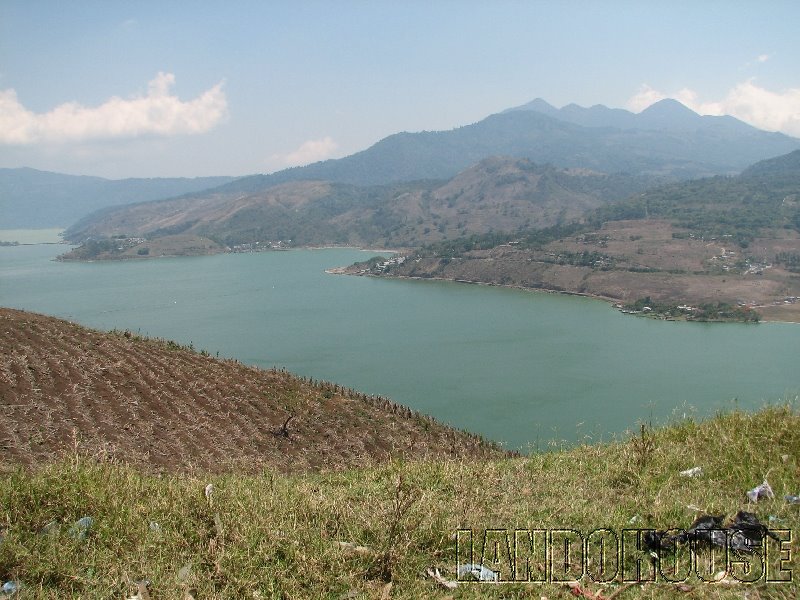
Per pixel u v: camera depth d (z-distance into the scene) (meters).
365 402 35.06
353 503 7.18
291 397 32.75
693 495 7.33
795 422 9.21
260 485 8.28
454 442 28.36
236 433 25.78
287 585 5.20
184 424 25.56
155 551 5.80
